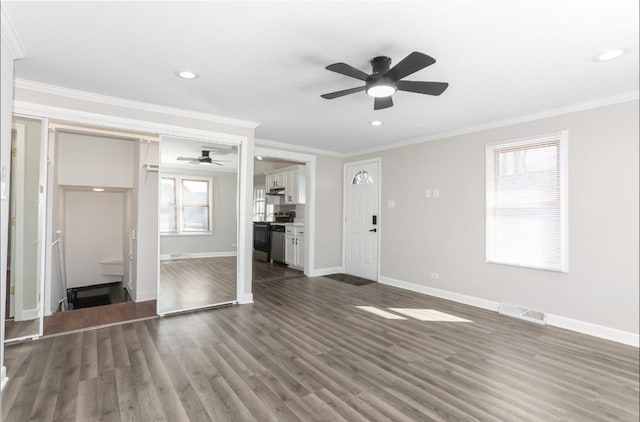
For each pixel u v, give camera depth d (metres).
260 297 4.61
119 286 6.54
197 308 4.00
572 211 3.46
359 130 4.58
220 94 3.24
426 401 2.14
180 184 3.89
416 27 2.05
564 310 3.50
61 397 2.12
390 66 2.57
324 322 3.61
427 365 2.63
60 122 3.26
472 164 4.34
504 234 4.03
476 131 4.30
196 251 4.00
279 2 1.82
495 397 2.20
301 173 6.74
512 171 3.96
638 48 2.28
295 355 2.78
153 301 4.48
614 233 3.18
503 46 2.27
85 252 6.33
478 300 4.24
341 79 2.88
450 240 4.57
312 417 1.96
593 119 3.32
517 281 3.88
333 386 2.30
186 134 3.83
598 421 1.96
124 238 6.28
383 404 2.10
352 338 3.16
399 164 5.33
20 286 3.09
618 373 2.53
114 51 2.40
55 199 4.41
